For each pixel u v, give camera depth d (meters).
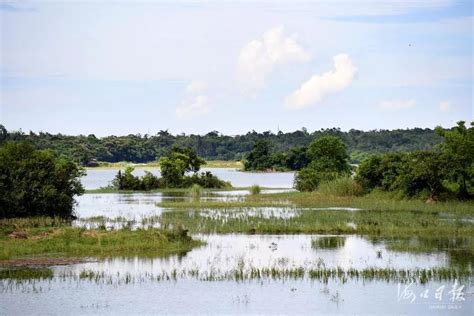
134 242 70.31
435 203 117.06
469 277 55.78
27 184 91.69
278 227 84.19
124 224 87.88
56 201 93.38
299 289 52.25
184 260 63.56
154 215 100.50
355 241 75.75
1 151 94.25
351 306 47.53
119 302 48.47
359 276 56.09
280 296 50.22
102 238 71.19
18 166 92.50
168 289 52.12
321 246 72.06
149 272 57.78
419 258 64.44
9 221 82.94
